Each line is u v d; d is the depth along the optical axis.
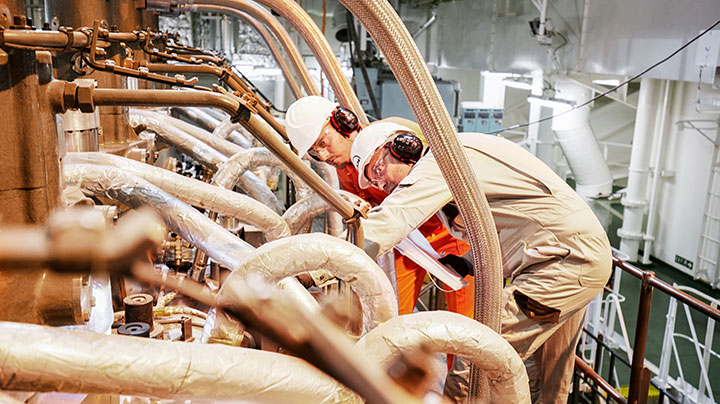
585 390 3.18
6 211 0.88
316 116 2.20
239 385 0.67
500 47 9.62
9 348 0.55
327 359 0.34
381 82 8.66
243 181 2.50
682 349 7.60
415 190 1.69
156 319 1.67
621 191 10.38
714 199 9.20
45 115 0.92
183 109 3.85
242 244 1.42
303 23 2.15
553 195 1.91
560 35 7.84
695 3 5.50
